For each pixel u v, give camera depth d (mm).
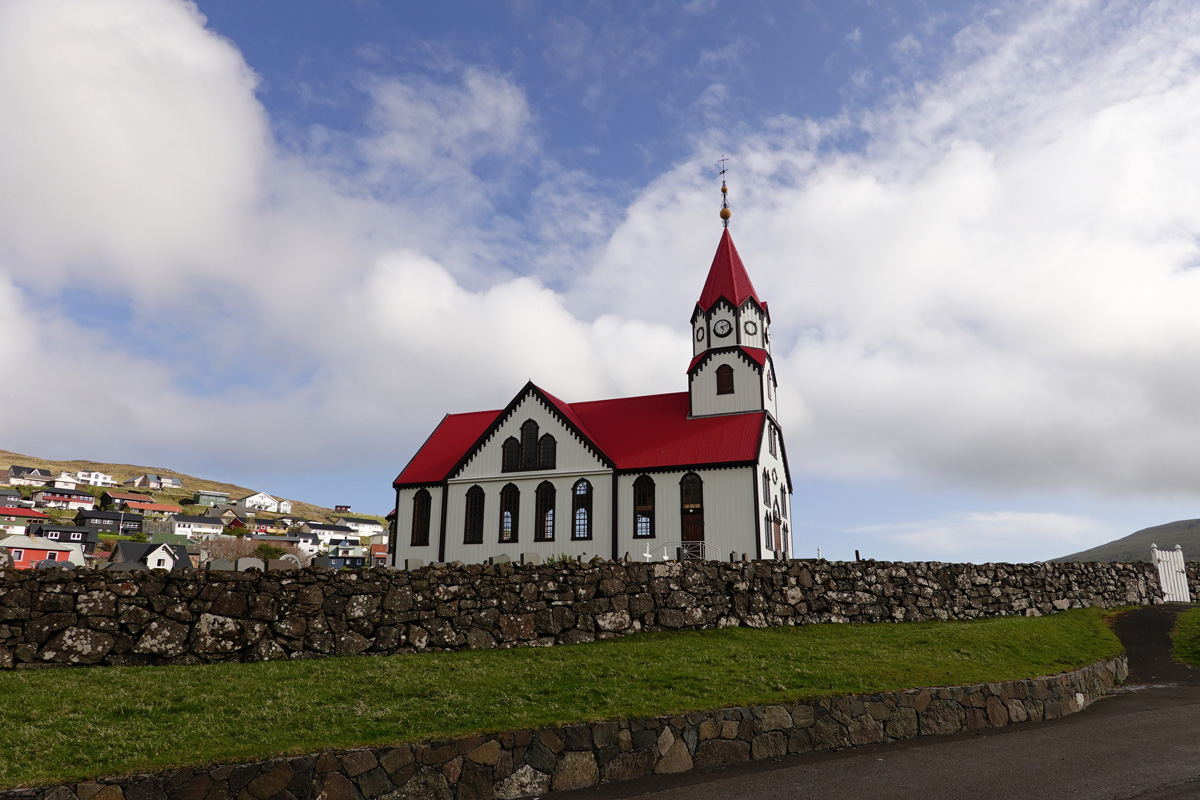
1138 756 12867
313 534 194500
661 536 43188
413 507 48750
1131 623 27109
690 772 12414
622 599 22359
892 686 15570
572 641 21078
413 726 12117
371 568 19531
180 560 121000
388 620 19156
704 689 14930
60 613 16188
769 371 50188
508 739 11562
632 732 12422
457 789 10945
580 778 11766
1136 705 17516
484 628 20109
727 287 50344
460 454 50406
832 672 16656
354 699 13516
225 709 12680
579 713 12930
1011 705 15984
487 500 46969
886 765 12633
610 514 44250
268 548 87500
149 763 9945
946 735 14789
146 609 16875
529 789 11367
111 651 16312
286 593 18266
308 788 10102
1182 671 21328
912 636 22297
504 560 21938
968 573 28484
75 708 12328
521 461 46969
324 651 18156
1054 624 25547
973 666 18281
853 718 14266
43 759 10164
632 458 45375
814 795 11109
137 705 12633
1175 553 34625
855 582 26172
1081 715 16594
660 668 16656
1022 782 11539
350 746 10641
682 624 23016
